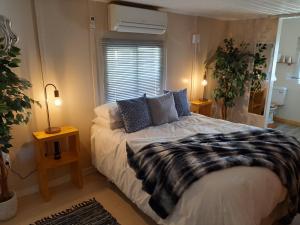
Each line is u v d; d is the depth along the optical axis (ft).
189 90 14.03
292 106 17.04
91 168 10.31
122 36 10.29
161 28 10.84
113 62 10.25
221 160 5.99
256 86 13.94
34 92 8.33
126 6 9.52
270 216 6.60
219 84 14.58
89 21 9.18
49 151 8.98
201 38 13.73
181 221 5.55
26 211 7.78
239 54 13.97
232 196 5.11
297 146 7.16
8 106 6.44
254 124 14.37
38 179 8.69
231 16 13.35
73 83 9.23
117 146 8.07
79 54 9.18
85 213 7.66
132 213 7.65
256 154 6.40
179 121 10.29
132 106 9.07
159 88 12.37
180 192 5.58
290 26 16.25
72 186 9.29
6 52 6.56
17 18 7.55
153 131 8.89
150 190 6.34
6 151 6.88
